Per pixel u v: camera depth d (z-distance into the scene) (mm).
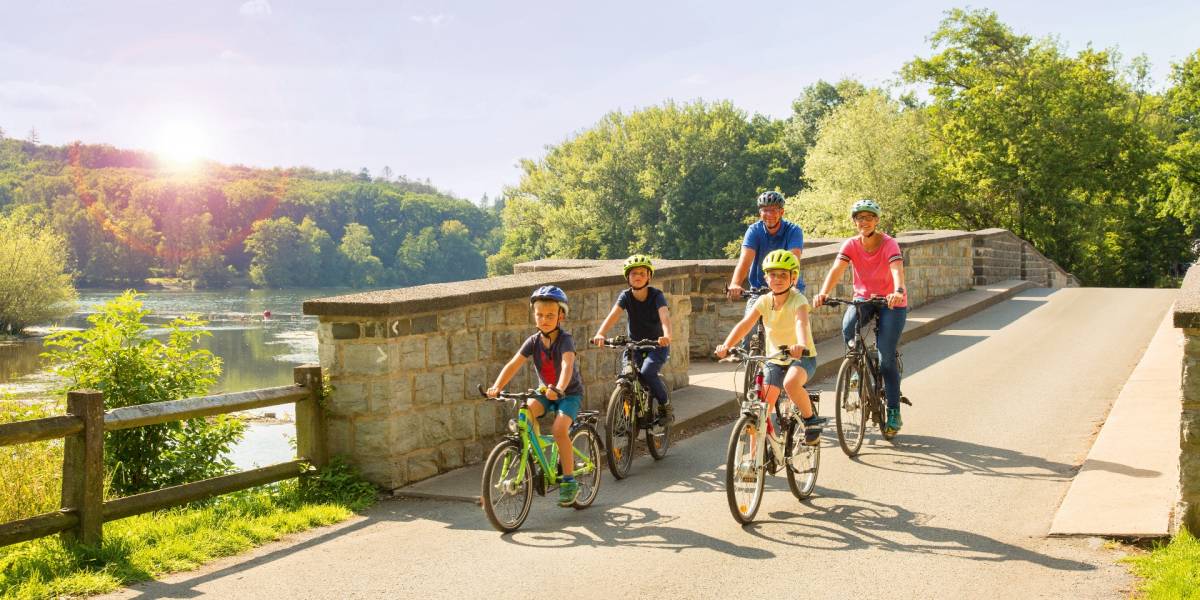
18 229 55344
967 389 9898
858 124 47281
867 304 7613
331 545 5816
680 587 4719
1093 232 47312
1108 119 44281
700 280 12984
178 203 167500
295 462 7078
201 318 9141
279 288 156625
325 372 7262
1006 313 17234
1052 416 8453
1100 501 5605
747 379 6223
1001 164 44906
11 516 7008
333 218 197750
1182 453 4895
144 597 4895
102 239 150125
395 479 7129
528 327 8688
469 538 5832
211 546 5707
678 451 8094
